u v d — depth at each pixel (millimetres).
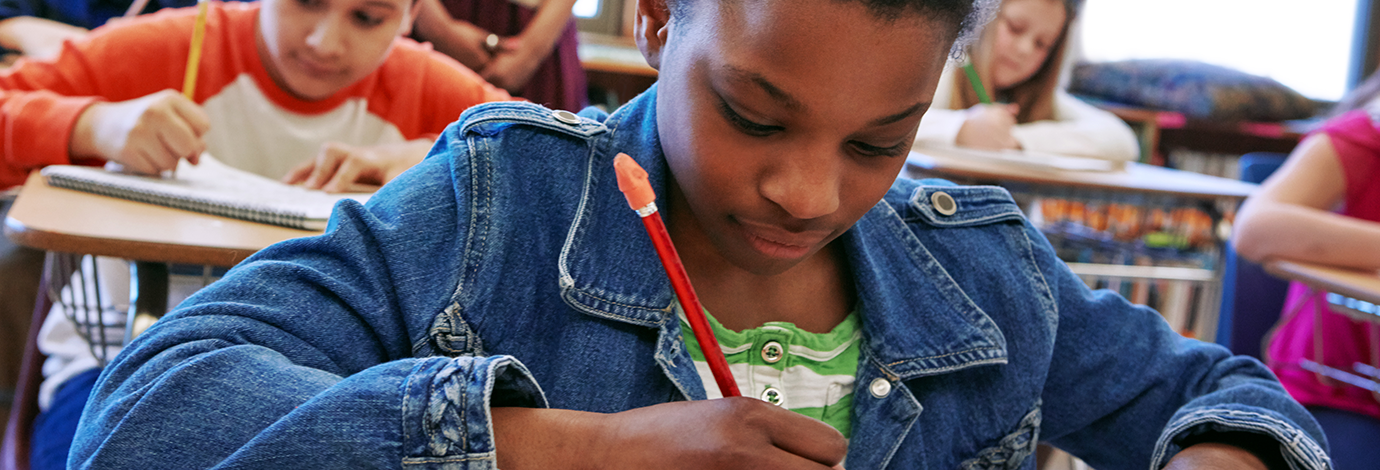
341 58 1429
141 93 1497
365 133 1574
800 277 642
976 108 2863
